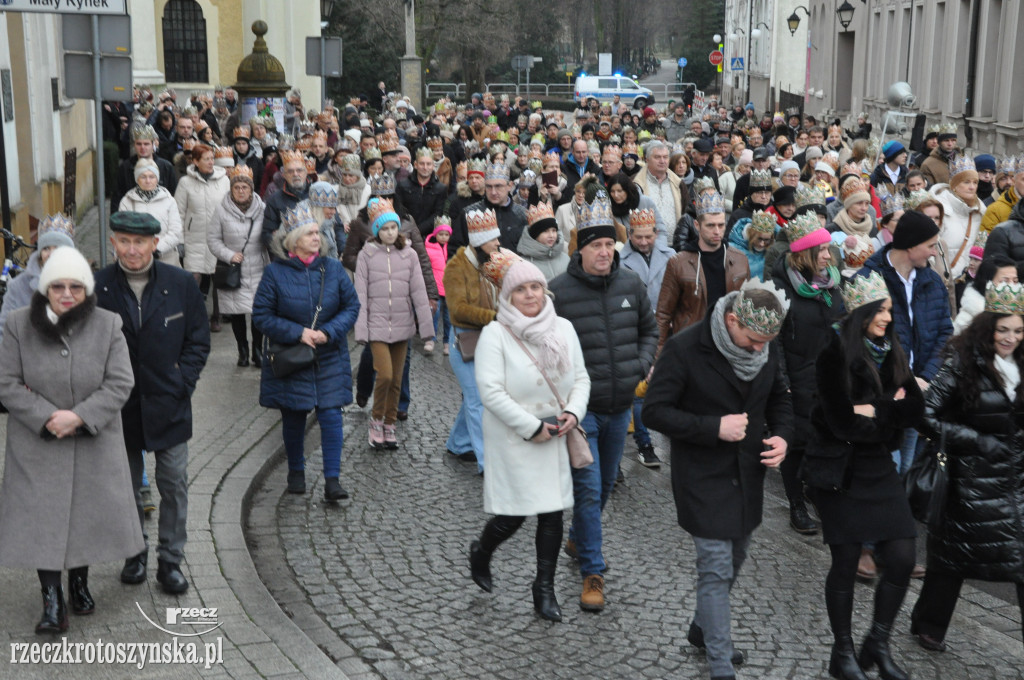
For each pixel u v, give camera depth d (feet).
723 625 19.84
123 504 21.42
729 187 58.95
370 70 207.82
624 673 20.85
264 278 29.32
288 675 19.62
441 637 22.27
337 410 29.81
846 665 20.44
